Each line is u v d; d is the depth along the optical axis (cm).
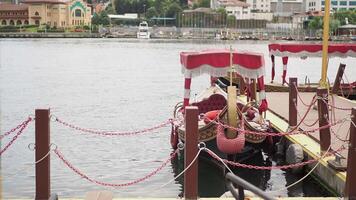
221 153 1819
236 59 2038
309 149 1736
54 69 7238
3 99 4072
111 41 17875
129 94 4491
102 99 4125
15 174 1873
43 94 4422
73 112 3431
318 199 1283
